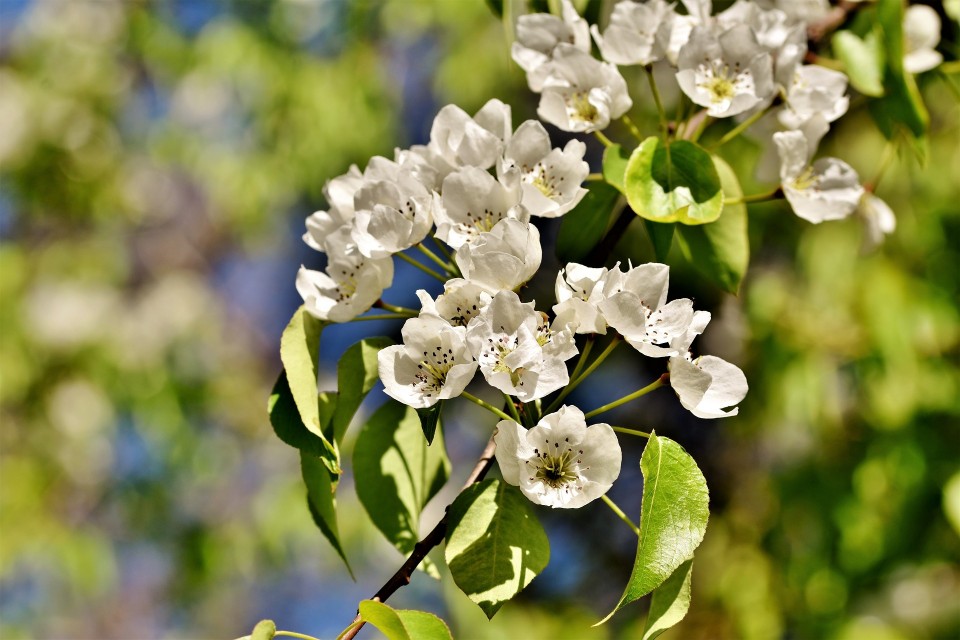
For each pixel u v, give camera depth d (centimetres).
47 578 167
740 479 129
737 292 66
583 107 64
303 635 58
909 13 73
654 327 59
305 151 158
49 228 180
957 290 108
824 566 108
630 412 139
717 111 63
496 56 142
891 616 118
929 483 103
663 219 62
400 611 57
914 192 111
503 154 62
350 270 63
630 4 65
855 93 81
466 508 58
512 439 57
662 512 57
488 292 59
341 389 63
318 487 63
